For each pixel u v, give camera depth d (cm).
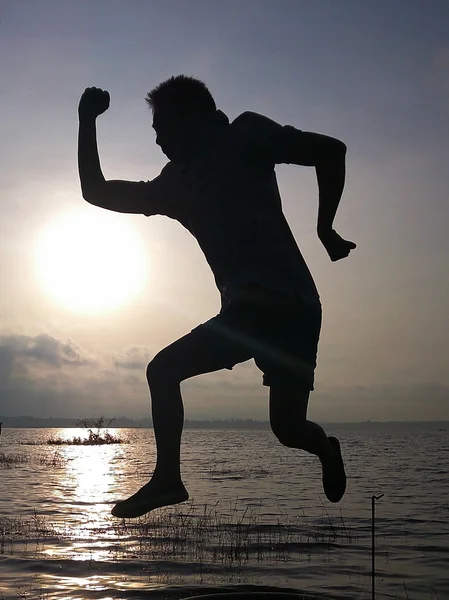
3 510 1675
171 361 310
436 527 1397
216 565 995
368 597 803
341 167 320
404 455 5341
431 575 938
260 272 313
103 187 346
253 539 1231
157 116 331
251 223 316
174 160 337
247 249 316
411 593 832
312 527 1387
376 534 1298
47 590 820
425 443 9019
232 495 2066
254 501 1891
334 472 363
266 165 324
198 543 1184
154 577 906
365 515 1591
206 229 326
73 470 3253
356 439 11344
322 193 325
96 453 5384
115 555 1065
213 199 322
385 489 2300
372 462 4234
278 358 315
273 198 325
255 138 321
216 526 1395
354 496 2056
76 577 900
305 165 321
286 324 315
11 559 1022
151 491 305
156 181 352
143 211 353
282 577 920
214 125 329
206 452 5666
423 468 3600
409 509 1706
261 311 312
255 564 1006
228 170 321
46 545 1152
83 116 349
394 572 955
